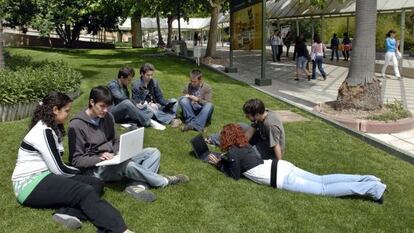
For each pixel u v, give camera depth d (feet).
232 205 16.76
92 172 17.39
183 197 17.30
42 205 15.29
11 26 82.48
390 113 31.19
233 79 53.83
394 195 18.67
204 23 193.88
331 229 15.24
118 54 92.99
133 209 16.11
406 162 23.34
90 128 17.29
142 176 17.44
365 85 32.17
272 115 19.86
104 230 14.23
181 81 49.98
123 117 26.91
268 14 92.48
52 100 15.39
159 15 141.08
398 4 56.59
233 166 19.15
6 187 17.79
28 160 15.25
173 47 102.63
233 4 59.11
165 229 14.82
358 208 16.96
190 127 27.27
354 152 24.68
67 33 127.24
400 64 59.06
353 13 65.82
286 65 76.43
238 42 57.88
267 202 17.11
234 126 19.92
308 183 17.94
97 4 83.82
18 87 28.78
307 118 32.45
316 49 55.67
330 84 52.26
